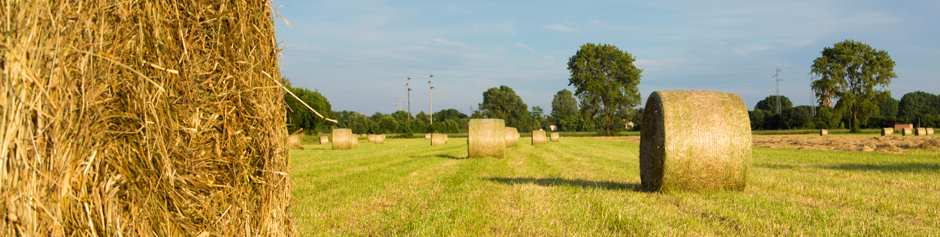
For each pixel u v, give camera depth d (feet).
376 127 307.58
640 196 32.94
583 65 258.78
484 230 22.98
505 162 67.41
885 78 249.75
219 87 13.15
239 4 13.58
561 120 342.03
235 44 13.51
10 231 9.72
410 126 312.50
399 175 49.62
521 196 32.96
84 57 10.56
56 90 10.19
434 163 66.54
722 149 33.73
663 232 22.27
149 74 11.69
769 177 43.75
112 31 11.03
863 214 26.50
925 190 35.83
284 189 15.38
